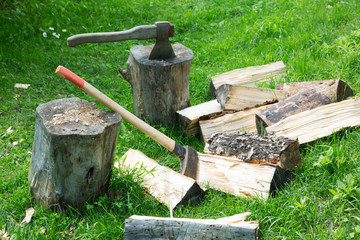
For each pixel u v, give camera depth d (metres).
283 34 8.05
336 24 7.90
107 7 10.14
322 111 4.91
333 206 3.82
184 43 8.72
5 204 4.17
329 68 6.43
